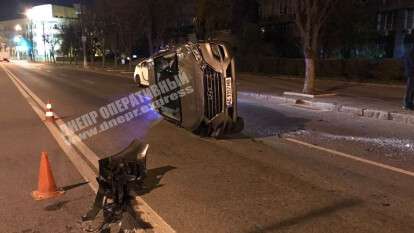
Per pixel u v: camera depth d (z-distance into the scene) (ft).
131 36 158.81
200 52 30.86
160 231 15.65
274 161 25.17
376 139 31.19
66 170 23.66
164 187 20.61
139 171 19.72
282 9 146.82
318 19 57.57
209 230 15.75
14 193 20.06
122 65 181.27
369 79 79.82
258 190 20.04
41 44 424.05
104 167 17.53
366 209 17.66
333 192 19.70
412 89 41.86
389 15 121.29
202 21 115.65
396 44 117.91
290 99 53.83
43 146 30.09
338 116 42.55
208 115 30.91
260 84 77.15
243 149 28.40
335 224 16.21
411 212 17.34
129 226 15.85
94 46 232.32
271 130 35.01
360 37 106.83
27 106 52.80
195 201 18.70
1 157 26.99
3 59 397.39
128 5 143.95
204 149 28.58
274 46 138.21
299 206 18.02
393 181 21.26
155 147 29.37
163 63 38.32
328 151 27.45
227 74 30.60
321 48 106.83
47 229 16.03
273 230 15.74
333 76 89.25
